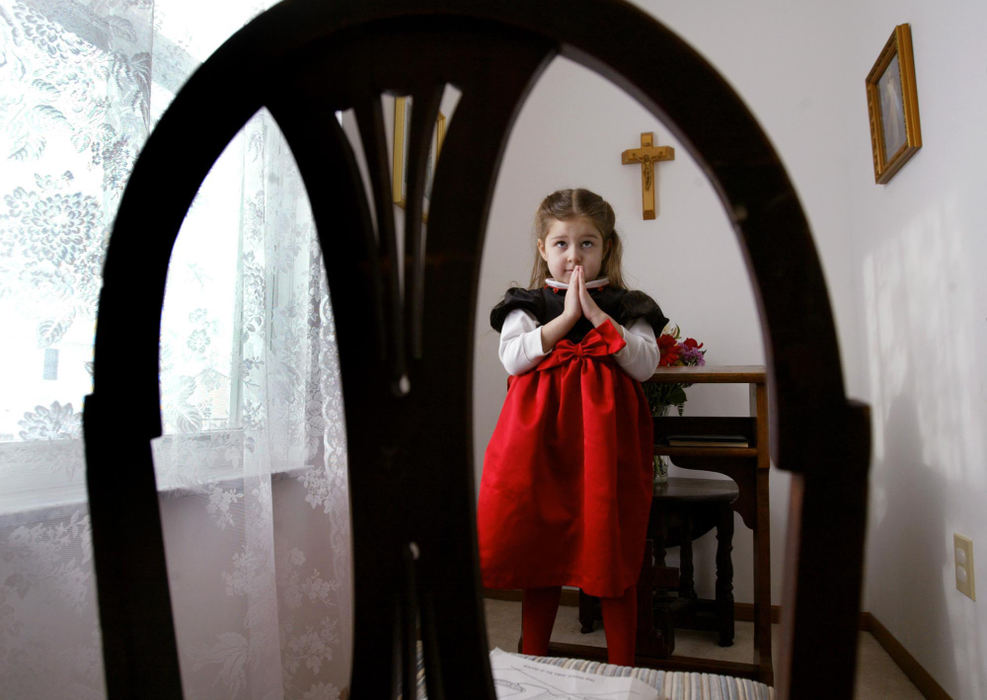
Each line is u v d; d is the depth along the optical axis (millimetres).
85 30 809
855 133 1975
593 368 1223
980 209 1161
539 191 2311
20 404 736
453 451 303
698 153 274
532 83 300
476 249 302
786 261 267
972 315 1208
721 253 2135
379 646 307
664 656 1457
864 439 261
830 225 2039
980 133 1153
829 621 261
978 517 1200
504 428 1249
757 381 1371
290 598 1185
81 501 768
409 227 311
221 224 1059
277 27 321
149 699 358
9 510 710
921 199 1452
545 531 1167
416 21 310
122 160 827
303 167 322
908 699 1427
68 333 773
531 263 2279
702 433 1426
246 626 1015
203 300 993
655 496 1609
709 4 2227
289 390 1168
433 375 305
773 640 1767
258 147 1092
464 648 297
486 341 2271
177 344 952
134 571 360
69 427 770
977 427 1198
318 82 319
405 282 312
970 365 1221
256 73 325
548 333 1248
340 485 1271
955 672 1305
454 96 2127
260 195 1092
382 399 311
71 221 779
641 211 2221
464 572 300
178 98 338
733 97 273
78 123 794
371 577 308
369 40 315
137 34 855
